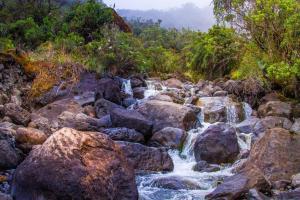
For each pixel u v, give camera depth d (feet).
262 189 23.31
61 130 22.33
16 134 28.22
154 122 36.94
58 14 65.51
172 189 25.98
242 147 32.68
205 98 42.75
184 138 33.78
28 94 39.24
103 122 35.12
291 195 22.36
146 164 29.22
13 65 39.93
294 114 37.11
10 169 26.20
